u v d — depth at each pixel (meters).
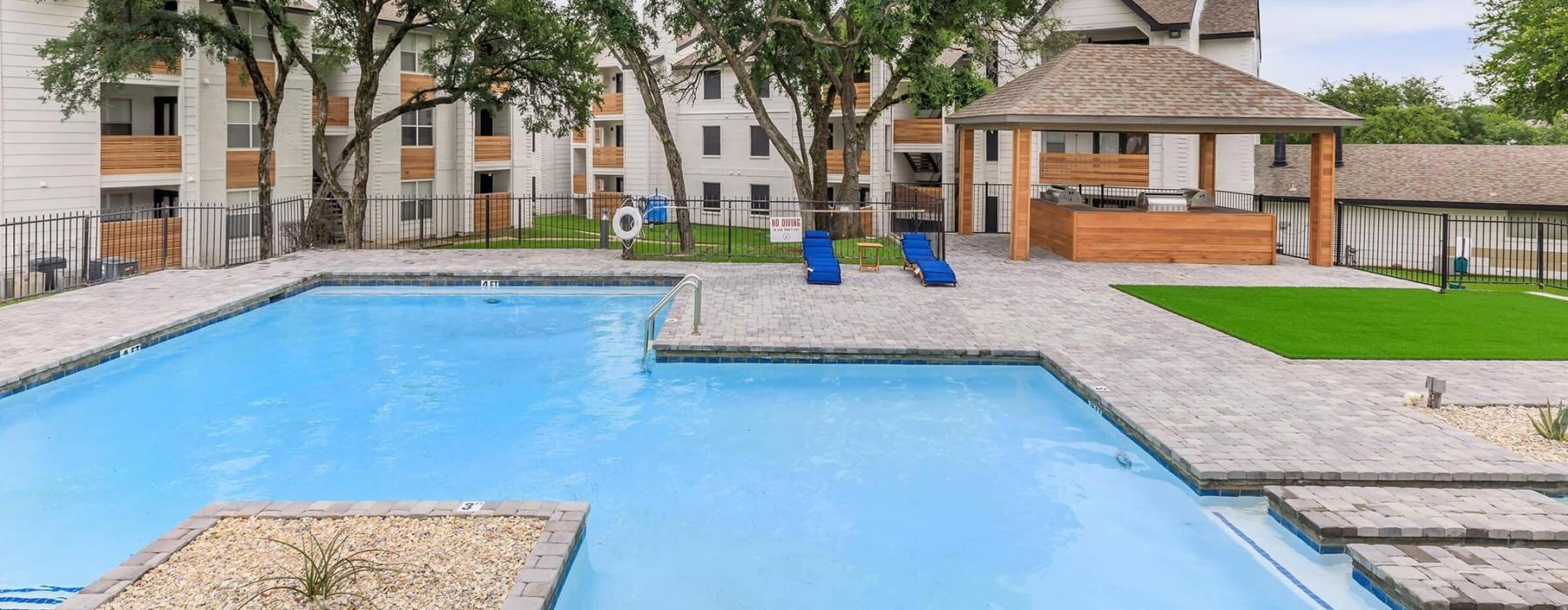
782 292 17.92
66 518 7.94
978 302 16.98
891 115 40.25
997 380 12.48
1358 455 8.41
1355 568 6.64
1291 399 10.41
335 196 27.95
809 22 26.64
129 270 22.06
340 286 19.81
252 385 12.48
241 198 30.62
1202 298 17.50
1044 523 7.87
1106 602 6.47
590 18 24.25
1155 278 20.16
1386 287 19.16
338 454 9.72
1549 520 6.97
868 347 13.14
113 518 7.95
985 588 6.70
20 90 23.62
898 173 41.81
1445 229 18.81
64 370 12.05
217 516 6.88
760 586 6.71
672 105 45.88
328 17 27.47
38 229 24.06
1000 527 7.80
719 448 9.89
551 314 17.47
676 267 21.28
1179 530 7.62
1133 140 33.41
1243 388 10.94
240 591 5.72
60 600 6.39
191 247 27.98
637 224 22.42
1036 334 14.12
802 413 11.14
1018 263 22.44
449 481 8.90
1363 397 10.50
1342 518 7.07
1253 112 21.89
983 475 9.05
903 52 26.42
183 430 10.55
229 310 16.16
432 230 37.22
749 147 43.72
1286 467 8.09
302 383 12.62
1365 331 14.38
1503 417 9.68
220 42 24.22
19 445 9.97
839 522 7.93
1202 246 22.78
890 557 7.24
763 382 12.48
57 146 24.48
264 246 25.41
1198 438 8.95
